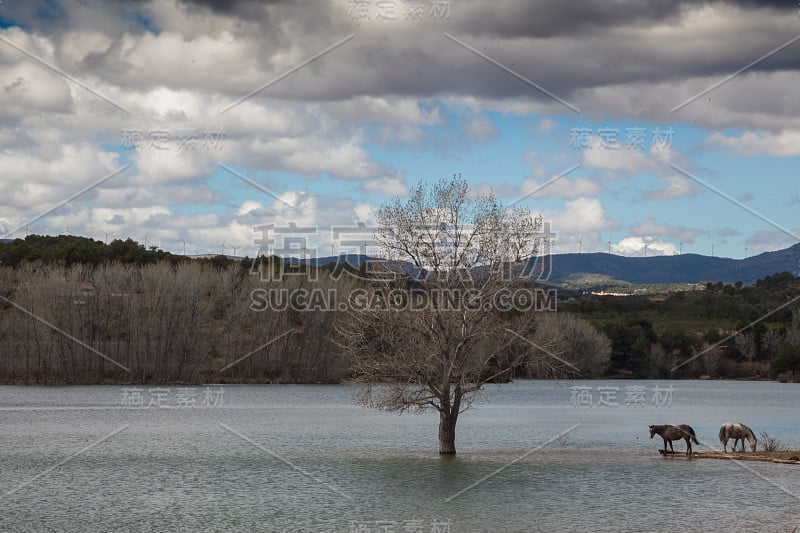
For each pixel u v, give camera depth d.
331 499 42.47
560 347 52.56
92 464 53.75
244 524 37.31
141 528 36.50
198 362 129.88
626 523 37.34
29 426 77.56
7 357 127.06
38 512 39.59
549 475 49.03
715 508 40.19
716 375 173.88
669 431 57.31
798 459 53.59
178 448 62.00
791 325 186.75
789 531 35.94
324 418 86.56
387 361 51.16
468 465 52.66
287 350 133.25
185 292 129.00
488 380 54.34
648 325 174.25
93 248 171.38
